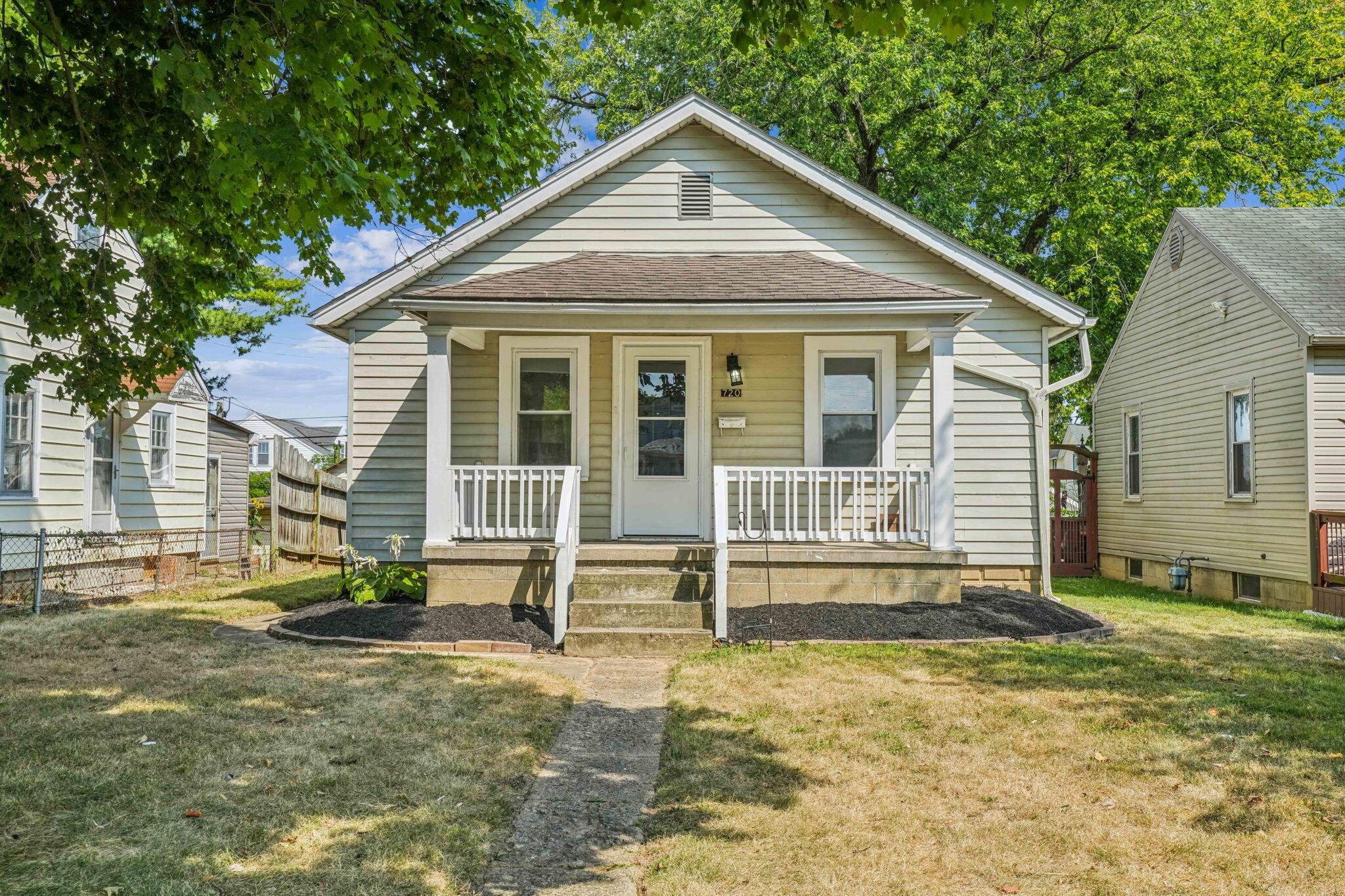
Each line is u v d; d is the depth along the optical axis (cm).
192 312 707
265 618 987
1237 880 361
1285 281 1297
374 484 1095
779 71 1998
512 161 693
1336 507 1174
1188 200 2030
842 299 902
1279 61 2170
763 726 562
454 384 1095
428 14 579
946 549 905
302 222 535
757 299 905
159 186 618
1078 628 884
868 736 543
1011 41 2186
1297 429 1206
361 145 619
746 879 360
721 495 858
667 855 381
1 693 628
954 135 2319
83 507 1316
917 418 1098
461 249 1101
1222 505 1402
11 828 395
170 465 1598
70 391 696
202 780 455
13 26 632
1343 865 374
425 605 911
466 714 583
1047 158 2173
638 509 1078
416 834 395
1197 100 2081
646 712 606
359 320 1103
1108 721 571
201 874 353
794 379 1091
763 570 908
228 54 475
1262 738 539
